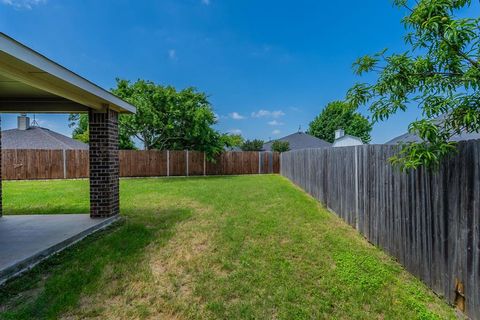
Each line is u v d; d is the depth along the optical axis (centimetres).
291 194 921
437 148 230
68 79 384
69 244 423
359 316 247
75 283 302
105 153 558
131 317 248
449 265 261
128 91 1531
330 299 274
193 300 276
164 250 403
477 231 227
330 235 474
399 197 354
